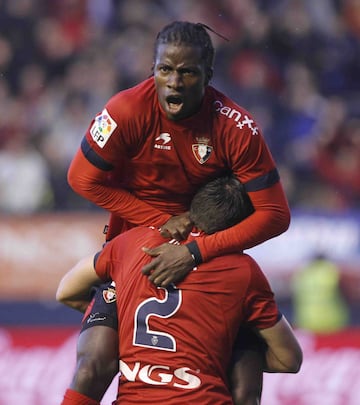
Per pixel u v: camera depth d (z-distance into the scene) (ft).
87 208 113.91
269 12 138.72
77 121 126.41
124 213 48.78
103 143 47.24
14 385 100.17
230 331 45.73
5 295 108.37
